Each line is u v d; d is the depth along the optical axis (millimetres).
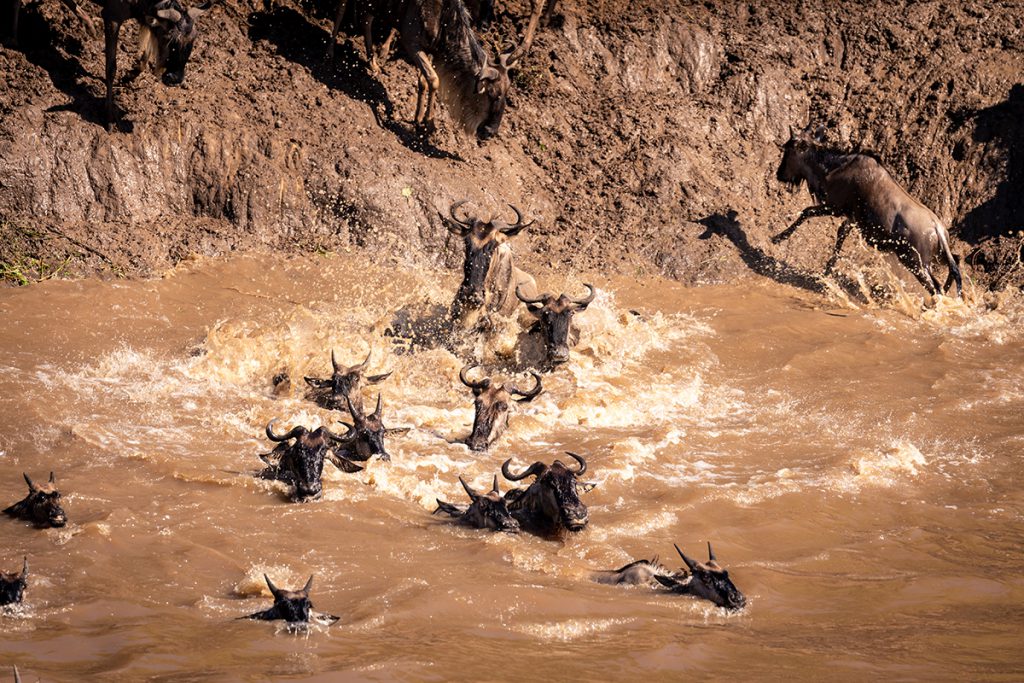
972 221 46781
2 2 42625
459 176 44156
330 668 13445
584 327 36500
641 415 29328
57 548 18109
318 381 28297
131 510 20031
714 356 35188
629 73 50906
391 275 39844
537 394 27984
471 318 33594
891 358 35281
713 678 13719
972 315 40281
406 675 13328
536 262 42781
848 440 27250
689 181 47094
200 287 37406
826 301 41156
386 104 46062
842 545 20234
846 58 51938
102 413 26672
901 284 41875
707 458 25703
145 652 13914
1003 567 19219
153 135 41344
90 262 37719
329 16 49219
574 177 47344
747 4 54531
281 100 44375
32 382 28438
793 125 50281
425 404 29672
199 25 46469
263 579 16688
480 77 44062
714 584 16875
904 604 17266
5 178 38844
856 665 14258
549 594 16641
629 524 20438
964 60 50156
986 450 26562
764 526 20969
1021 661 14523
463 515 20391
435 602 16141
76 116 40625
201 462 23297
